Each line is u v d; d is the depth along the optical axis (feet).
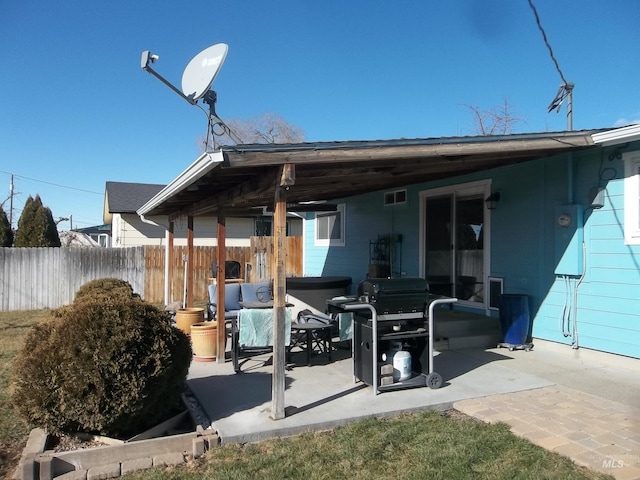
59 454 10.55
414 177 25.44
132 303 12.55
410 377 16.12
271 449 11.53
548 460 10.48
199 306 41.70
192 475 10.32
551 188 20.77
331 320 20.74
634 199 17.62
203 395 15.35
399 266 30.68
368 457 10.90
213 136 18.81
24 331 29.91
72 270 43.01
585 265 19.39
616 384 16.16
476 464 10.46
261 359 20.74
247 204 28.96
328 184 23.31
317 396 15.11
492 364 18.97
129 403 11.51
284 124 98.63
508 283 23.02
